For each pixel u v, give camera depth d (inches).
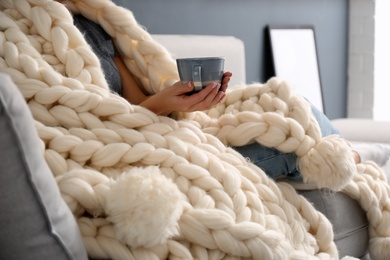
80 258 48.3
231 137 68.6
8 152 43.4
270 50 153.1
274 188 65.1
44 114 59.1
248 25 147.5
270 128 67.4
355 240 78.0
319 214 68.7
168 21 125.1
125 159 58.4
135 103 77.0
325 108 172.2
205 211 54.4
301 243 63.8
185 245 53.8
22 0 66.6
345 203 76.7
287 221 63.8
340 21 181.8
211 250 54.4
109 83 73.9
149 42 74.2
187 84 63.9
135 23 74.9
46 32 65.1
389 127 131.4
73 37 66.1
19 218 44.4
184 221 53.4
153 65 74.2
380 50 184.9
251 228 54.9
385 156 103.7
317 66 167.5
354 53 185.5
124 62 77.3
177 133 62.9
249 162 66.2
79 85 61.3
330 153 67.4
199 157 60.3
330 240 68.2
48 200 45.5
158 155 58.9
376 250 78.2
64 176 53.6
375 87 184.9
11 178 43.7
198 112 72.4
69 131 58.7
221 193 58.2
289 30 159.0
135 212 48.9
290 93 71.9
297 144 67.5
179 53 111.4
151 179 50.3
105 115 60.6
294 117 69.5
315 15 170.7
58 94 59.3
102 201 52.2
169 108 66.5
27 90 59.2
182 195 56.7
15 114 43.6
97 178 54.0
